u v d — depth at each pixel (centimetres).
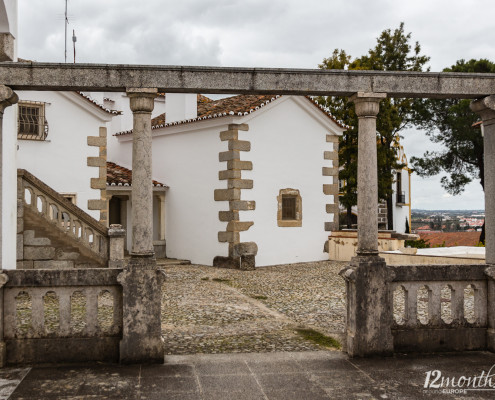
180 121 1917
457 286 679
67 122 1605
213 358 652
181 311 1007
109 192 1881
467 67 3016
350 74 655
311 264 1880
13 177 966
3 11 793
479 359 645
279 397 521
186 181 1941
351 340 653
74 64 612
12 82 603
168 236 2022
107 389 538
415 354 665
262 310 1033
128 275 615
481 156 2984
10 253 941
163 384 554
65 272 618
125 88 627
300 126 1944
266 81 644
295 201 1936
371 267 651
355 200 2414
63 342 616
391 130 2488
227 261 1756
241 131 1759
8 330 611
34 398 512
